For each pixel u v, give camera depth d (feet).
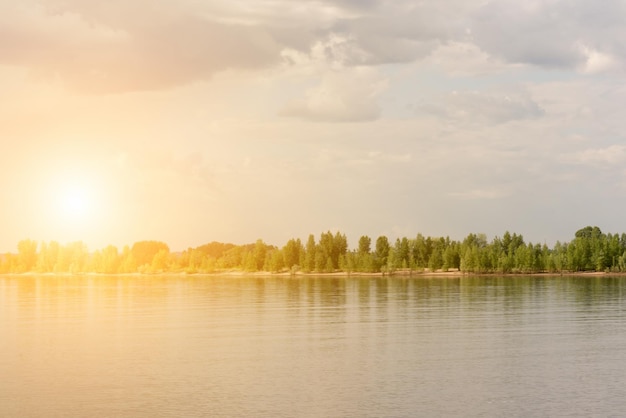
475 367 200.75
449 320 334.65
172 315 385.29
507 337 265.34
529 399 162.30
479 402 159.74
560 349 233.96
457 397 164.35
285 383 180.34
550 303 448.24
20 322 344.49
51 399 164.35
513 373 191.42
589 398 163.12
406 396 165.68
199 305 473.26
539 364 204.95
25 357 224.12
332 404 158.71
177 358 220.43
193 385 178.60
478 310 394.93
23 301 538.06
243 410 153.99
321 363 209.26
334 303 473.67
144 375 192.03
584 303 447.01
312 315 374.84
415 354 224.94
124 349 240.94
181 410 154.10
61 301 536.42
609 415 149.18
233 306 457.68
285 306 450.71
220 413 151.64
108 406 157.89
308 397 165.17
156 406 157.58
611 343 247.70
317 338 267.18
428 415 149.48
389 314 374.43
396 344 247.91
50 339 270.26
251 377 188.34
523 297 514.68
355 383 179.93
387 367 201.67
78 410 154.51
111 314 396.37
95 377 189.57
